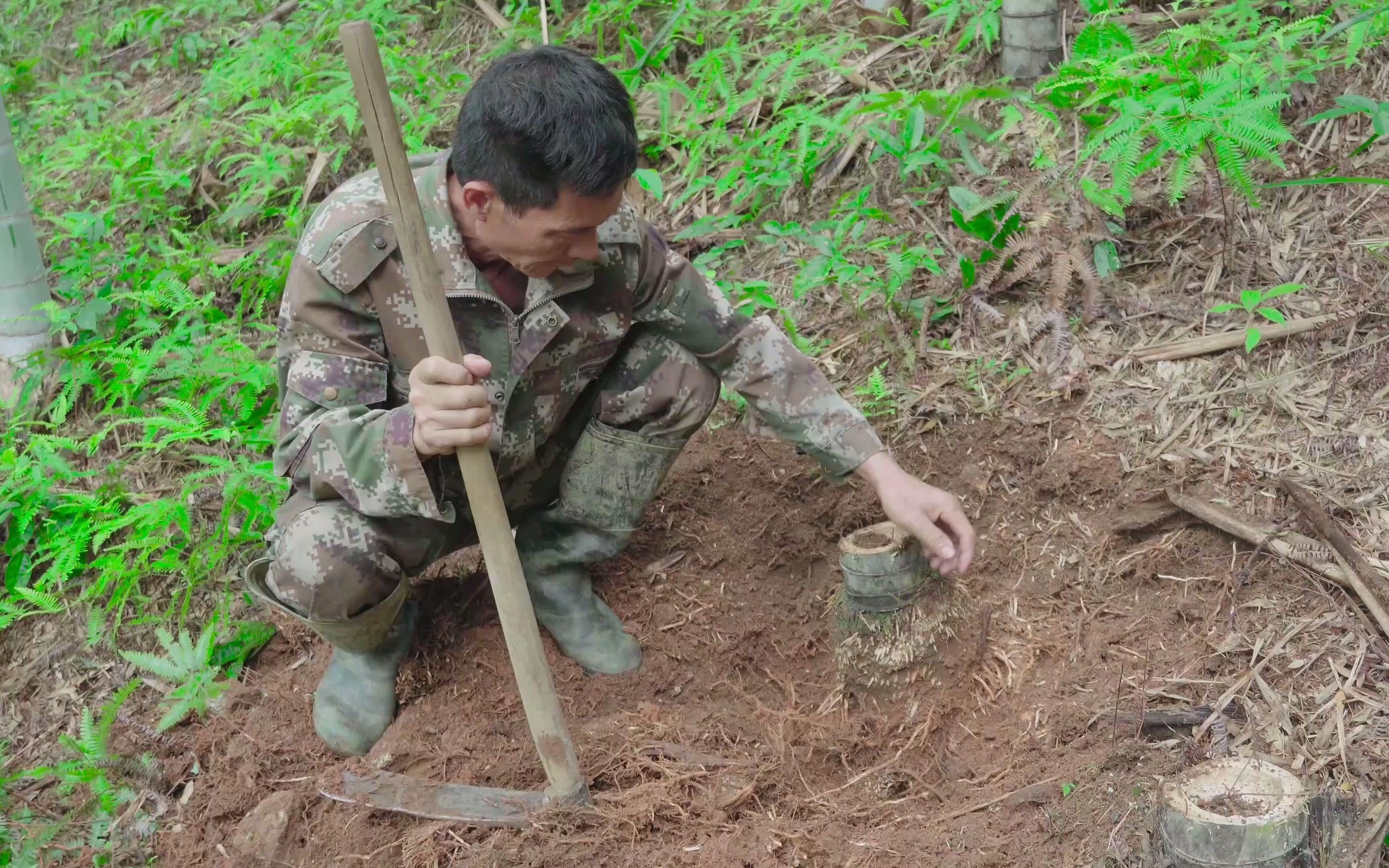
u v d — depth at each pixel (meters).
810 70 3.99
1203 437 2.90
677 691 2.76
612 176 2.00
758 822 2.36
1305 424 2.85
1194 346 3.06
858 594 2.56
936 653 2.58
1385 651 2.43
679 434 2.63
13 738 2.91
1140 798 2.27
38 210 4.46
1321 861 2.03
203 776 2.67
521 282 2.36
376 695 2.66
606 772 2.49
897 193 3.60
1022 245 3.23
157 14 5.39
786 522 3.03
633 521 2.71
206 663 2.79
